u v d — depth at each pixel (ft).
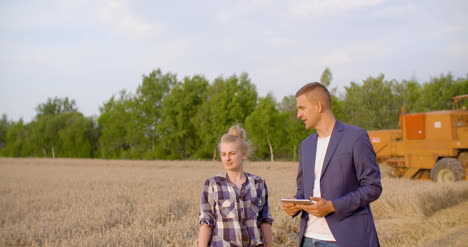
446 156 49.14
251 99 135.03
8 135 203.92
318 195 10.32
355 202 9.18
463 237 21.15
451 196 32.86
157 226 20.62
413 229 23.03
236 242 9.52
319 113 10.50
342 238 9.33
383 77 126.11
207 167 95.09
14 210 29.32
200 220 9.86
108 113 171.63
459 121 47.50
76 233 19.88
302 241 10.53
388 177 55.83
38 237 19.75
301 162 11.23
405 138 52.75
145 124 152.56
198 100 145.48
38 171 84.64
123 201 31.37
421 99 118.62
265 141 110.63
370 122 117.29
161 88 154.71
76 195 37.35
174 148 141.69
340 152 9.85
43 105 228.22
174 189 40.42
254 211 10.06
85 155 171.01
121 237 17.15
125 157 154.51
